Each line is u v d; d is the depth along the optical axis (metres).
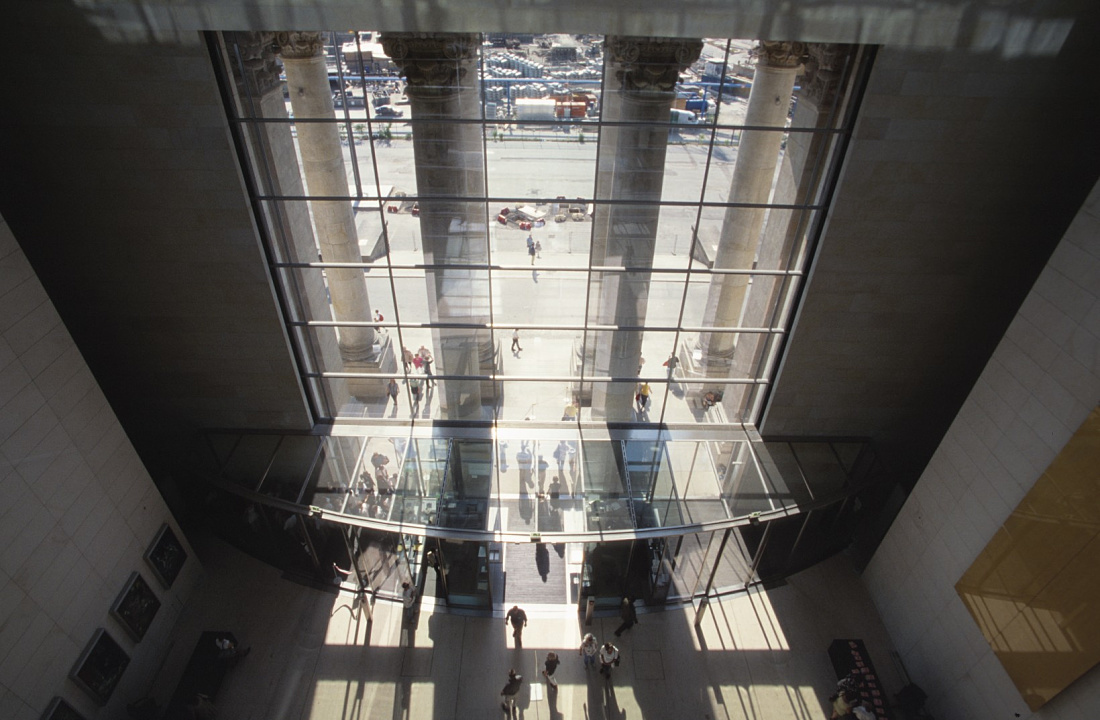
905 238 15.73
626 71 14.64
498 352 19.39
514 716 16.44
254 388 18.95
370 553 20.27
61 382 13.55
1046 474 12.84
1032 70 13.22
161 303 16.78
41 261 15.73
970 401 15.44
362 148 15.64
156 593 17.25
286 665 17.38
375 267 17.31
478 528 17.56
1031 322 13.59
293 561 19.97
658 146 15.59
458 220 16.77
